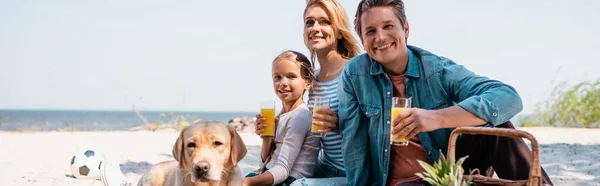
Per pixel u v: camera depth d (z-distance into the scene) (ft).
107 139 40.32
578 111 53.16
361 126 13.20
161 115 56.85
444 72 12.31
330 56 15.74
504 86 11.37
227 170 12.94
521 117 57.47
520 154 10.88
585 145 32.53
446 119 10.55
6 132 48.80
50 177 21.21
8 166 24.27
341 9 15.74
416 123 10.52
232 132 12.98
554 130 45.75
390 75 12.90
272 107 14.89
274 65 15.33
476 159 11.96
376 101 12.76
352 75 13.17
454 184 8.55
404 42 12.18
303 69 15.25
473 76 12.09
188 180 12.66
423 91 12.47
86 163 20.77
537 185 8.58
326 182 13.92
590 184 19.26
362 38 12.47
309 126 14.85
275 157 15.11
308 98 15.99
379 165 12.85
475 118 10.64
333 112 13.78
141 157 28.53
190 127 12.67
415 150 12.46
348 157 13.26
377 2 11.96
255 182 13.89
